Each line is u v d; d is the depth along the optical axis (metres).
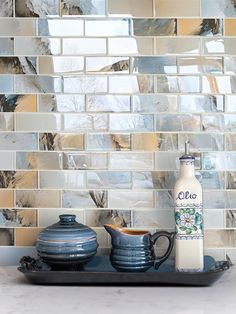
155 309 1.08
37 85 1.49
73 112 1.49
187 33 1.49
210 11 1.48
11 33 1.49
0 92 1.49
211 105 1.49
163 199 1.48
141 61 1.49
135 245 1.28
